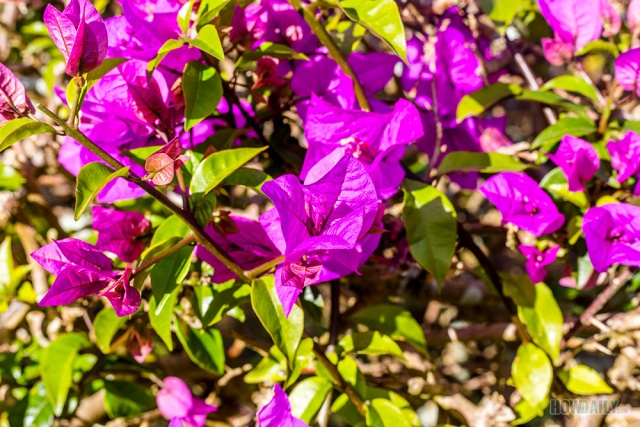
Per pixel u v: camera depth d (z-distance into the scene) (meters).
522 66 0.64
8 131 0.41
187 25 0.48
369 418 0.52
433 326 0.80
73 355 0.61
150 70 0.48
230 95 0.53
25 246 0.72
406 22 0.64
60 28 0.42
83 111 0.50
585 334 0.71
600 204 0.54
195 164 0.49
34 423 0.64
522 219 0.53
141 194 0.51
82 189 0.42
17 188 0.71
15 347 0.70
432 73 0.59
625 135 0.52
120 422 0.67
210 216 0.46
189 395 0.57
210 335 0.58
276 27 0.53
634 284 0.62
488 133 0.62
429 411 1.07
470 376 0.87
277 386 0.46
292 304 0.43
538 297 0.57
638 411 0.64
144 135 0.50
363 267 0.60
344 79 0.53
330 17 0.61
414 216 0.52
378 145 0.51
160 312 0.48
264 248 0.50
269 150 0.57
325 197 0.44
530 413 0.57
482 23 0.67
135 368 0.66
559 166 0.54
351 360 0.53
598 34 0.58
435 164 0.59
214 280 0.50
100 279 0.44
